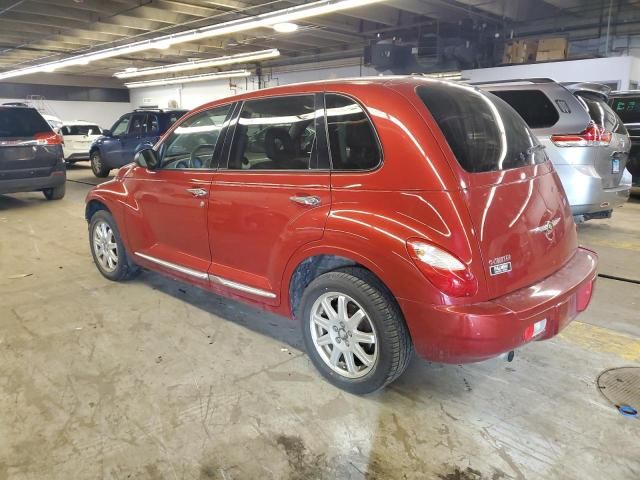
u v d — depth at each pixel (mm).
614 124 5719
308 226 2596
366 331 2543
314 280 2676
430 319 2209
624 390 2684
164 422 2434
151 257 3848
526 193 2498
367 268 2443
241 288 3113
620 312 3715
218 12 11758
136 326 3529
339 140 2582
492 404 2572
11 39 15586
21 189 7871
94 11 11766
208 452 2227
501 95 5629
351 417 2467
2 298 4074
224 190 3119
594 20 12164
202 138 3389
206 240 3328
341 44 16234
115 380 2812
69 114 24562
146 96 25625
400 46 12883
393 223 2297
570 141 5164
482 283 2182
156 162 3709
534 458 2180
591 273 2668
